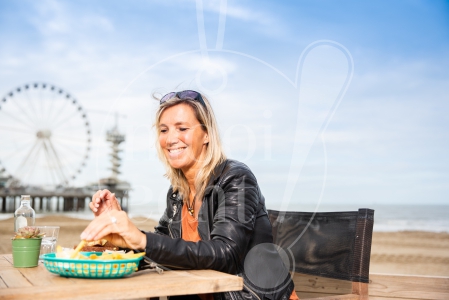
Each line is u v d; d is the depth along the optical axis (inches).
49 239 59.1
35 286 38.8
